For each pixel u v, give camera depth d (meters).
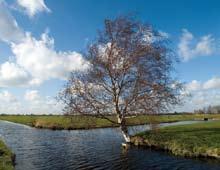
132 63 34.53
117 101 36.66
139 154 29.89
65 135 54.34
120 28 35.72
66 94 35.59
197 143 29.67
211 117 129.88
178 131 39.97
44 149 35.44
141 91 34.75
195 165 23.89
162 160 26.41
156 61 34.84
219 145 27.61
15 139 47.47
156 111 34.12
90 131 63.19
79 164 25.72
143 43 35.25
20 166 25.05
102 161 26.88
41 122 84.62
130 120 37.41
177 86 35.03
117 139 45.25
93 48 36.28
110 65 35.44
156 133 39.06
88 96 35.69
